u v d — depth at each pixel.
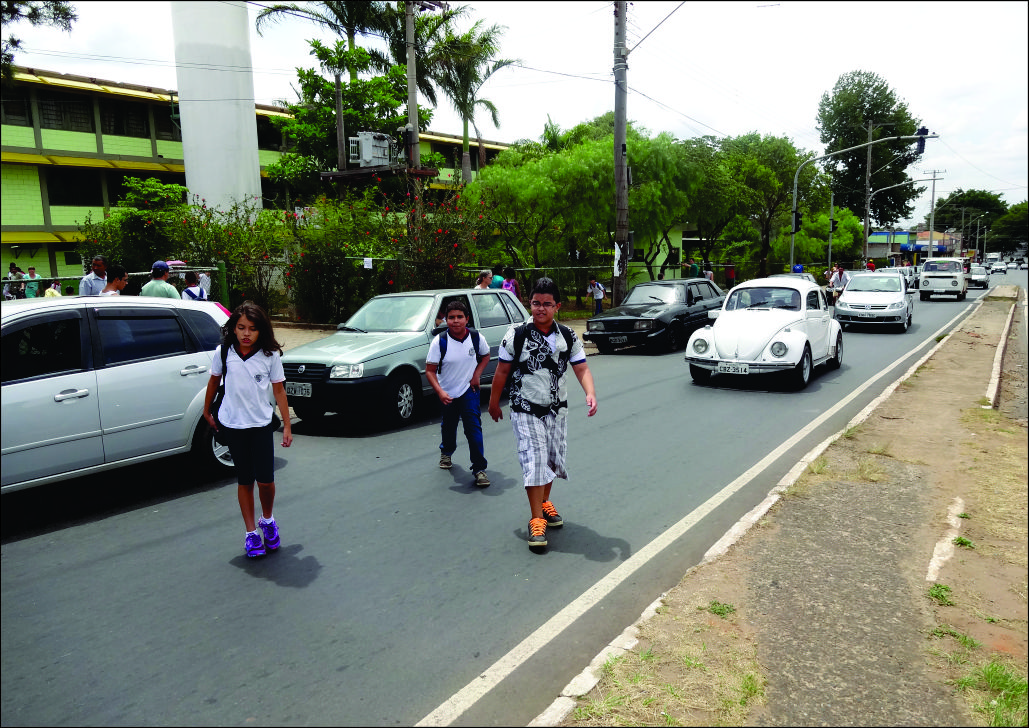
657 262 36.81
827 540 4.84
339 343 8.82
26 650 3.60
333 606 4.05
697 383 11.59
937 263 34.47
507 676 3.34
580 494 6.05
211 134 24.48
